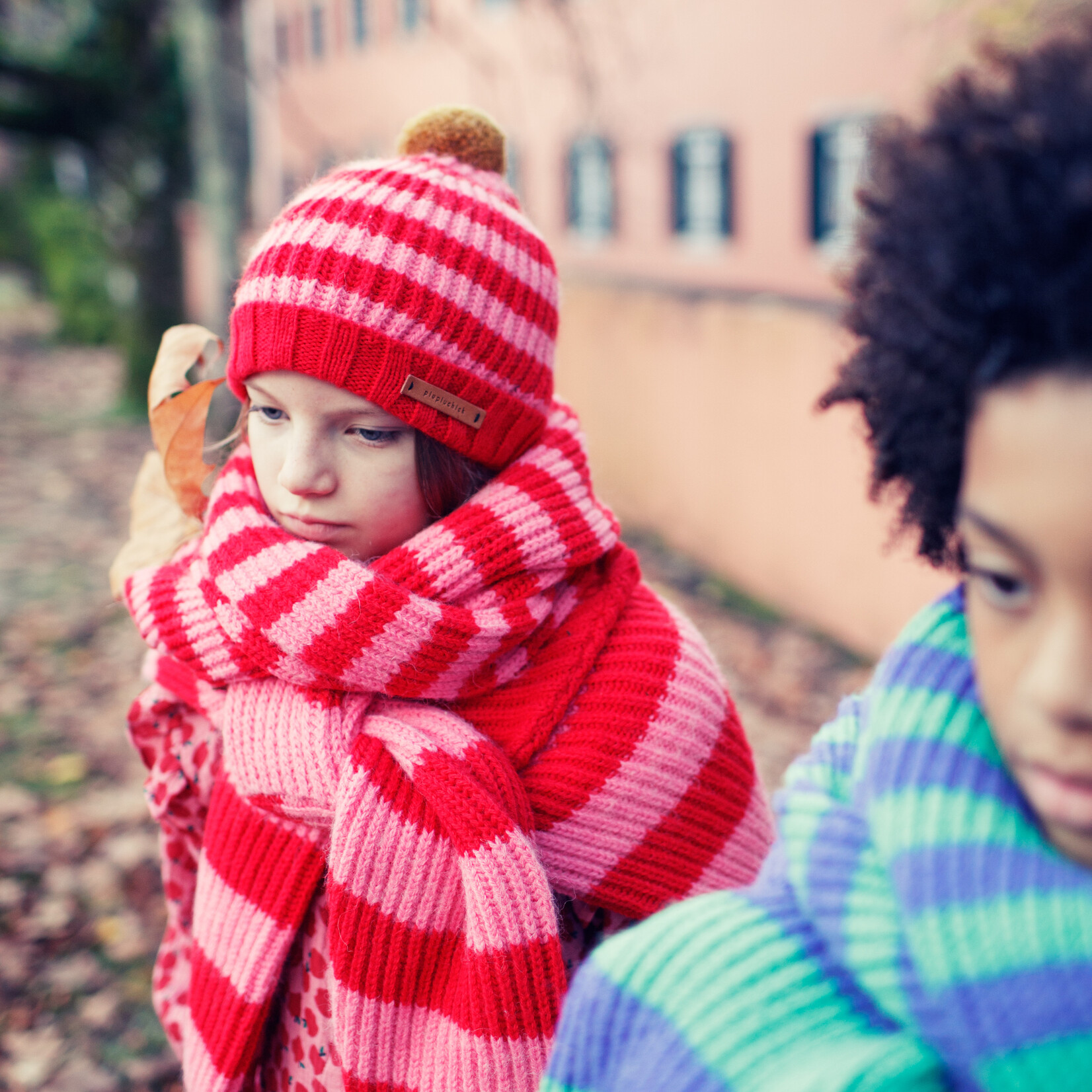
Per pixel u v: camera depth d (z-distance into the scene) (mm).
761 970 708
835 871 671
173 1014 1518
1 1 10609
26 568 5949
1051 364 514
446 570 1184
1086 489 511
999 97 553
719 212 10875
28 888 3180
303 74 15672
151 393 1447
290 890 1287
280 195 14914
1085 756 547
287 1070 1374
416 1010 1209
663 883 1285
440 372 1154
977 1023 566
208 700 1358
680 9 10500
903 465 653
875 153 628
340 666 1169
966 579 670
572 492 1281
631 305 7164
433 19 9195
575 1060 777
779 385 5645
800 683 4840
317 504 1188
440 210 1177
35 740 4027
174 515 1550
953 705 646
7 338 14938
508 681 1283
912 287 577
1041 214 515
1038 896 575
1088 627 530
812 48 9266
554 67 9773
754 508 6016
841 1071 639
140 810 3590
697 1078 694
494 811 1162
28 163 19594
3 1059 2611
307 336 1131
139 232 10242
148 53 9516
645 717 1285
